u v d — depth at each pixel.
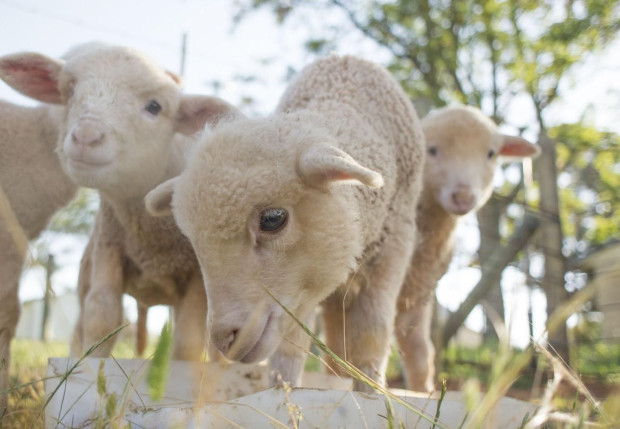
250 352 0.69
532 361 1.69
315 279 0.74
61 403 0.68
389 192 0.88
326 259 0.73
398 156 0.93
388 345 0.88
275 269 0.71
